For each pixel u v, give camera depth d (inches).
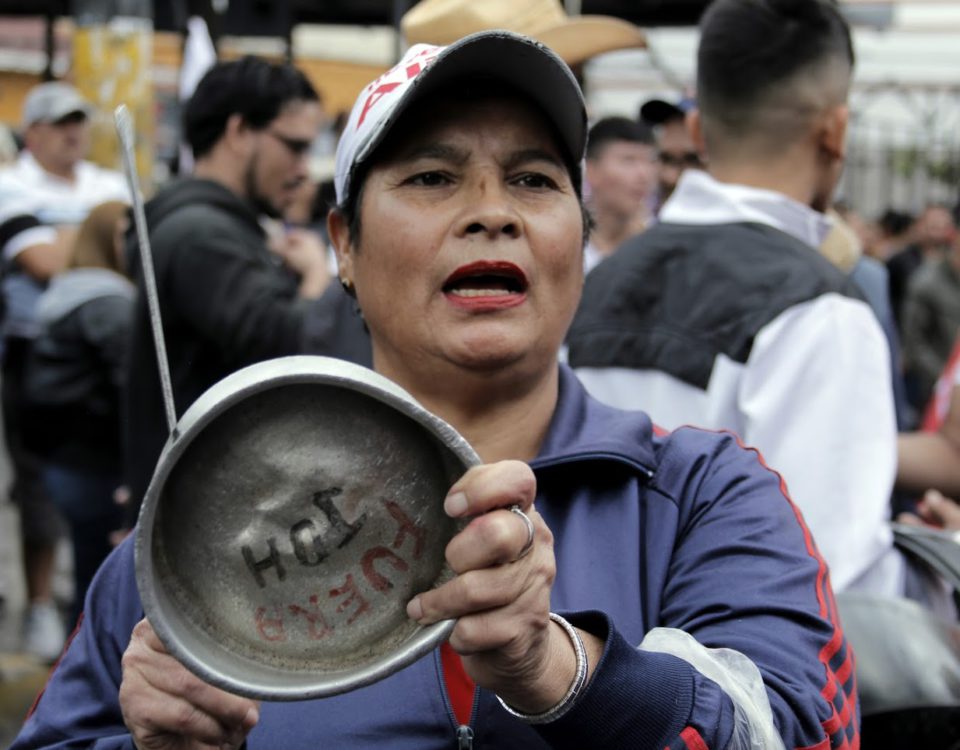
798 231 98.3
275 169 140.9
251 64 139.1
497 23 126.0
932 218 388.5
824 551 86.4
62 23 392.2
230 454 45.2
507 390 62.6
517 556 43.8
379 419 45.4
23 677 200.2
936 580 89.3
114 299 171.3
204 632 44.6
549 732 48.6
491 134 60.4
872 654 78.8
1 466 294.7
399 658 43.8
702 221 98.4
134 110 248.7
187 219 129.6
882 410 89.7
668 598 60.4
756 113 99.3
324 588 45.5
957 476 114.4
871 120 431.2
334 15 317.4
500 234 59.9
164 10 304.2
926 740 78.9
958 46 343.6
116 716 60.6
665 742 48.3
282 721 57.9
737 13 99.6
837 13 99.4
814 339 89.4
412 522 45.8
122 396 168.7
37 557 211.3
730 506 61.9
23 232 217.6
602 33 129.3
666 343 94.5
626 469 62.5
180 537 44.9
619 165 193.3
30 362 176.6
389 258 61.0
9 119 394.9
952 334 288.2
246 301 127.6
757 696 52.2
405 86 60.8
